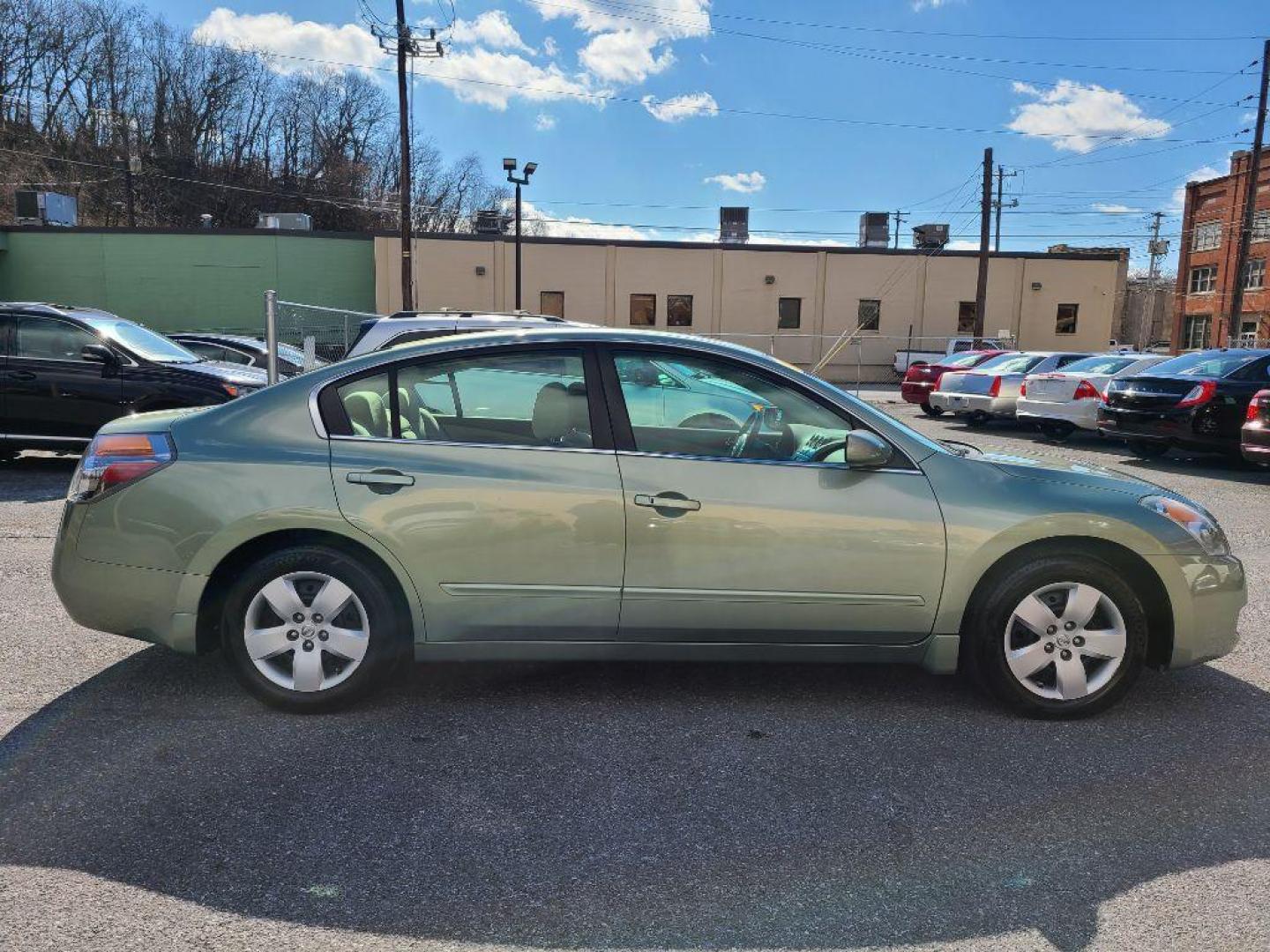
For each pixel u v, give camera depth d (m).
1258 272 45.25
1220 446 10.62
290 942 2.23
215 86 66.38
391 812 2.87
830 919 2.37
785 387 3.65
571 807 2.92
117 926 2.27
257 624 3.54
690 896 2.46
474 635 3.54
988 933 2.32
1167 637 3.71
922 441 3.67
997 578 3.59
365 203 69.38
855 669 4.20
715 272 37.50
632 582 3.50
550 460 3.51
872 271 38.34
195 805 2.88
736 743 3.41
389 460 3.49
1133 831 2.83
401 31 23.97
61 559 3.57
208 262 34.16
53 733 3.37
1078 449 13.56
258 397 3.62
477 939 2.26
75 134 59.62
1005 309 39.31
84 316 9.05
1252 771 3.24
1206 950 2.26
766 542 3.50
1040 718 3.65
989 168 32.88
